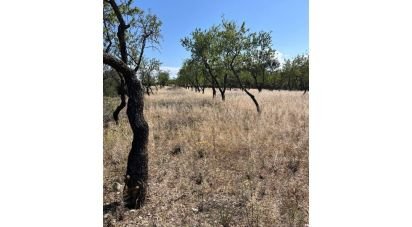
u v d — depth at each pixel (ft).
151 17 37.01
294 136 27.58
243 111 42.42
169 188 17.33
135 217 13.94
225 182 18.03
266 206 14.79
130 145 24.82
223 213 14.17
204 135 27.76
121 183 18.11
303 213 14.06
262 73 89.51
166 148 25.76
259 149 24.22
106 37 35.50
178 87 167.02
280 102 50.60
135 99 15.02
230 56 57.88
